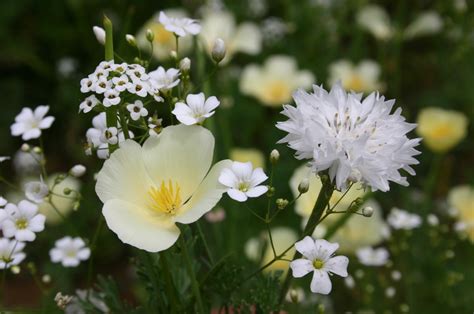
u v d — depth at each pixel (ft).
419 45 3.56
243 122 2.97
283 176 2.58
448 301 2.21
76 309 1.67
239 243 2.09
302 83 2.76
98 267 2.71
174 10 2.85
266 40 3.25
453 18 3.33
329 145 1.37
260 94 2.75
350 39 3.65
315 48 3.24
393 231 2.38
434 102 3.21
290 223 2.50
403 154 1.41
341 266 1.41
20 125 1.60
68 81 3.12
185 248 1.44
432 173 2.58
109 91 1.38
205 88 2.00
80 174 1.57
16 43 3.21
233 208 2.08
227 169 1.41
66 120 3.17
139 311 1.56
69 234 2.25
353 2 3.28
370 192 1.95
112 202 1.40
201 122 1.46
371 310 2.17
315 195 1.90
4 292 2.56
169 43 2.60
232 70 3.09
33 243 2.64
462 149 3.14
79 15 3.12
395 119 1.44
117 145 1.45
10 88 3.17
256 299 1.54
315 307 1.80
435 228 2.19
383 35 3.13
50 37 3.28
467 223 2.20
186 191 1.44
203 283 1.50
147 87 1.40
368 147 1.42
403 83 3.44
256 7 3.35
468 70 3.23
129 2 3.22
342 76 2.82
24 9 3.27
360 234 2.08
